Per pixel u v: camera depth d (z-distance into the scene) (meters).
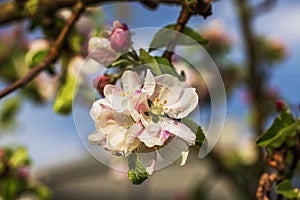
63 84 0.68
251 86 1.08
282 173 0.50
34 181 0.91
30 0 0.64
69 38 0.67
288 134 0.50
